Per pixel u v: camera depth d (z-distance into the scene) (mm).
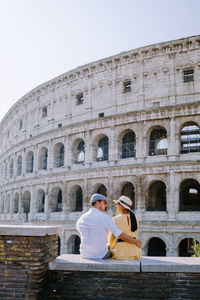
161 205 63312
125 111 61625
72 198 67375
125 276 12703
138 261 13188
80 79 70250
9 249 13148
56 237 14844
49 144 73812
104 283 12766
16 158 88000
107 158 66875
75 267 13000
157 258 14078
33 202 75938
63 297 13000
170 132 55844
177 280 12477
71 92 71500
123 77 63062
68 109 71000
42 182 73375
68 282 13086
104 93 65375
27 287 12648
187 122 55594
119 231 13500
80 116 68625
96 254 13734
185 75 57781
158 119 57406
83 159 71938
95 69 67312
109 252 13969
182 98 56562
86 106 67750
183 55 57625
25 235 13031
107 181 60531
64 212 66688
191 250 59094
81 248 14125
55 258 14211
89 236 13758
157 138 61438
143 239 54312
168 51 58781
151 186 61125
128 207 14578
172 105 55844
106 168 60406
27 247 13055
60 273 13312
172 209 53031
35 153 78375
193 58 56719
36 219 72812
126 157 63188
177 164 53719
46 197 71812
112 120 61938
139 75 60719
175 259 13852
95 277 12898
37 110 81000
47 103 77688
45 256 13328
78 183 65438
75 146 69375
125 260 13391
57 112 74250
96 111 65875
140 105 59500
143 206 55531
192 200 62625
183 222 51531
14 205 85500
